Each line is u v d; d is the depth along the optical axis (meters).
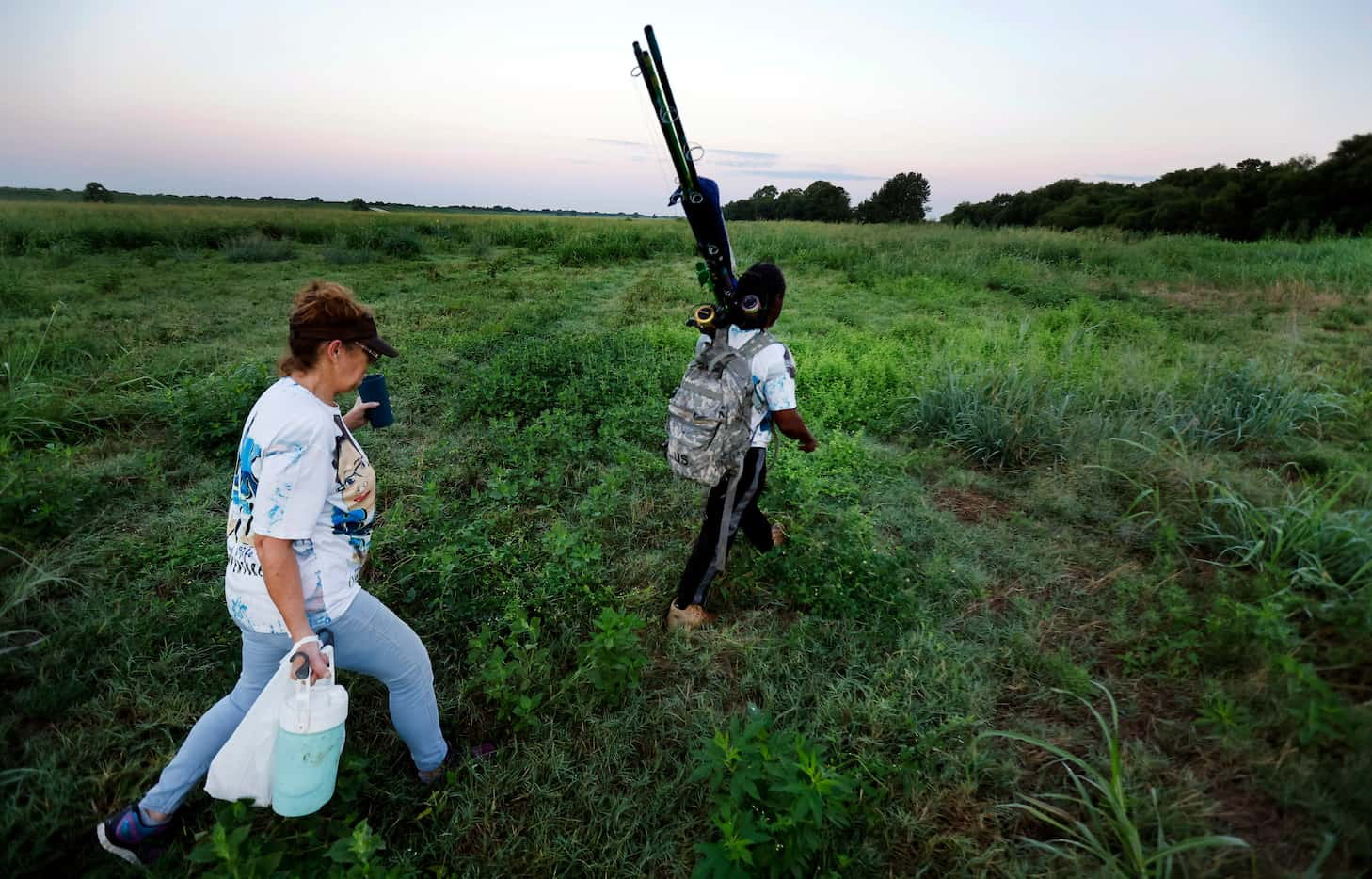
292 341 1.77
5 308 9.06
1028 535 3.76
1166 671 2.66
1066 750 2.36
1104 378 5.68
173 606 3.12
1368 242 15.55
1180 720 2.44
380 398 2.27
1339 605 2.69
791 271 13.71
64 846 2.03
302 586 1.77
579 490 4.34
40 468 3.88
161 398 5.25
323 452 1.70
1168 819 2.01
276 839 1.96
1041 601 3.21
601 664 2.53
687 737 2.49
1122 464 4.27
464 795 2.25
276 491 1.63
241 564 1.80
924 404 5.28
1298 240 20.62
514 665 2.54
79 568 3.38
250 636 1.87
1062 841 1.99
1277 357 6.60
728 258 2.66
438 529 3.74
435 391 6.20
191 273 13.21
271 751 1.77
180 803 1.92
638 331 8.05
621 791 2.30
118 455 4.61
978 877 1.93
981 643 2.95
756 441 2.75
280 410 1.67
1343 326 8.22
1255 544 3.20
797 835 1.88
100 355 6.68
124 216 23.23
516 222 29.53
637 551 3.69
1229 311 9.30
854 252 14.85
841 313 9.48
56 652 2.74
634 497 4.11
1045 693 2.60
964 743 2.38
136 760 2.29
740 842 1.84
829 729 2.45
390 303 10.27
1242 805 2.08
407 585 3.32
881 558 3.25
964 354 6.24
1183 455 4.08
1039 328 8.03
